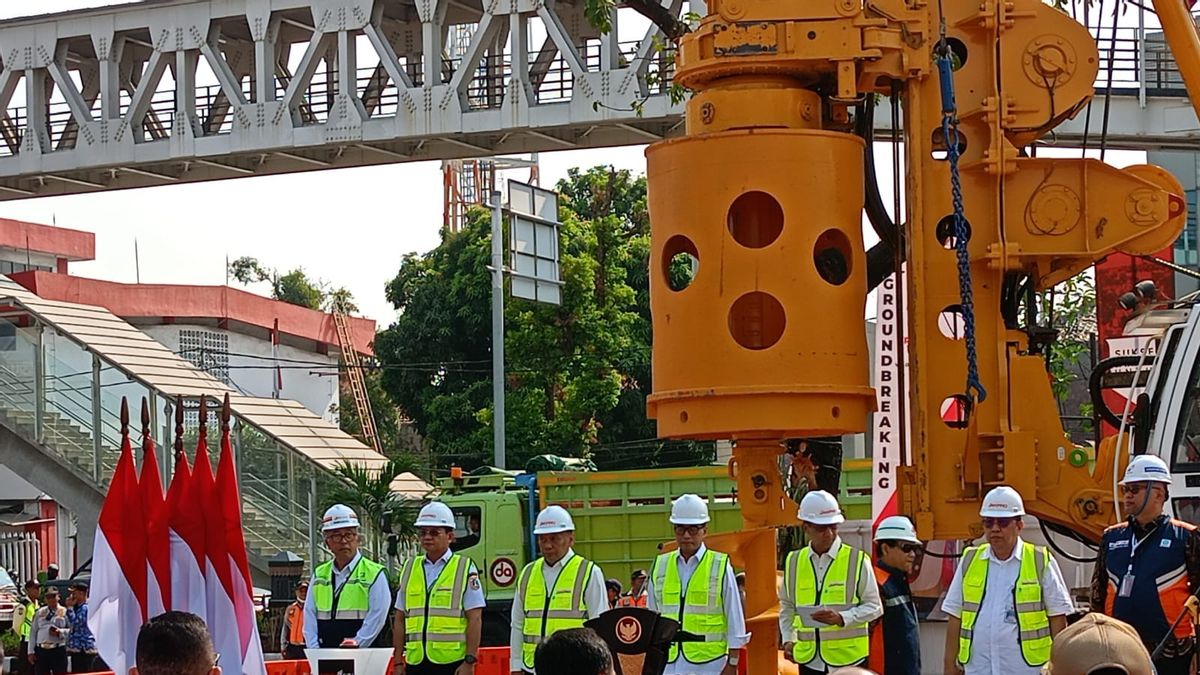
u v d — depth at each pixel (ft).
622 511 76.02
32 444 92.73
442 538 37.01
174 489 36.50
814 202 27.99
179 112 90.43
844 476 71.56
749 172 27.94
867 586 34.99
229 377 154.30
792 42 28.40
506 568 75.66
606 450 125.80
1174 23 31.86
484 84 88.84
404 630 37.29
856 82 28.68
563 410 121.80
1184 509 32.83
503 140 86.17
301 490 93.81
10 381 93.81
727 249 27.99
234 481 36.55
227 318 153.28
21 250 159.74
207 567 36.24
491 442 126.00
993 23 28.89
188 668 17.29
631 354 124.26
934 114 28.91
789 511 29.58
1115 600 28.89
